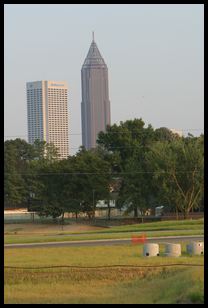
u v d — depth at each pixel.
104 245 141.50
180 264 100.31
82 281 92.44
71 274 97.00
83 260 110.81
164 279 83.50
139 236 155.88
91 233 190.25
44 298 73.56
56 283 90.44
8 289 83.19
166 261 106.25
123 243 146.38
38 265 102.94
